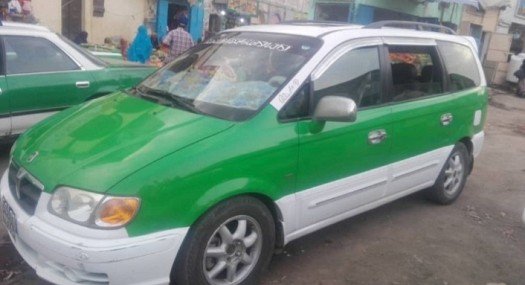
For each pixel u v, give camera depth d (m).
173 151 2.64
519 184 6.10
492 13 20.09
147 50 9.77
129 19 12.24
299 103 3.19
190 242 2.70
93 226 2.41
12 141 5.27
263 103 3.09
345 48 3.55
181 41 9.85
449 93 4.54
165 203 2.52
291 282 3.30
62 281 2.53
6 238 3.57
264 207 3.04
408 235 4.21
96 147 2.72
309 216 3.33
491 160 7.25
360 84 3.63
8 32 5.10
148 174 2.51
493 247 4.15
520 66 18.05
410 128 4.01
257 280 3.15
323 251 3.78
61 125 3.15
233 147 2.81
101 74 5.75
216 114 3.05
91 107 3.45
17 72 5.11
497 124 10.83
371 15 15.15
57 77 5.36
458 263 3.80
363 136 3.57
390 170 3.90
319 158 3.27
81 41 10.66
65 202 2.48
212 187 2.70
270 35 3.72
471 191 5.62
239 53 3.61
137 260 2.45
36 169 2.68
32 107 5.20
